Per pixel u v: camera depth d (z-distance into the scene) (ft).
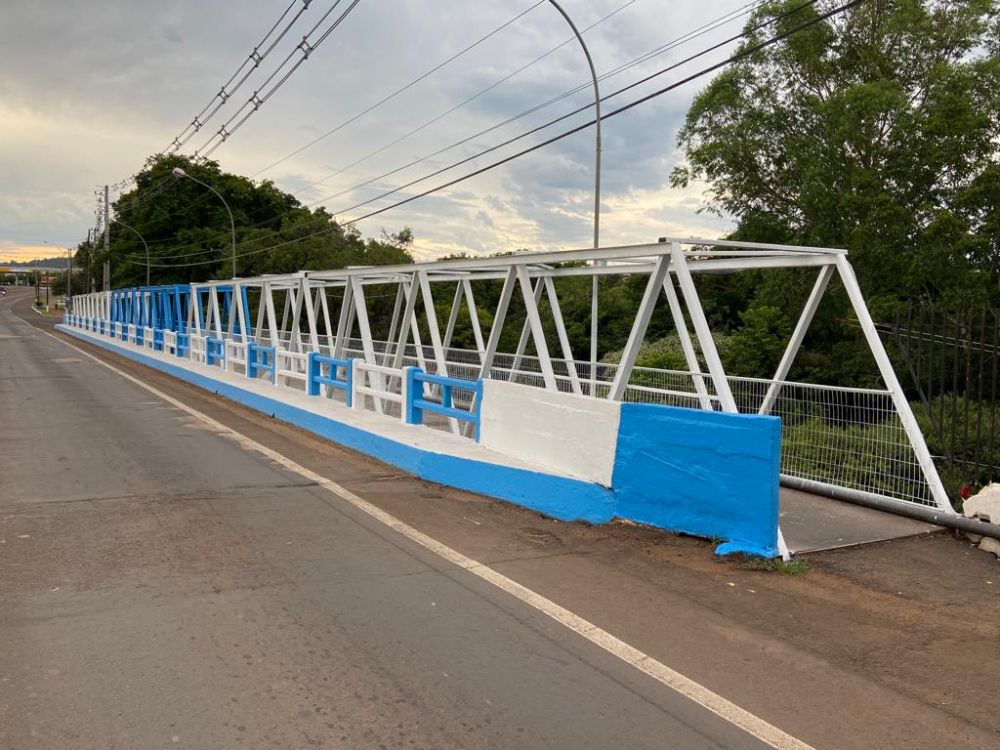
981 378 23.88
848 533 21.16
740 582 17.03
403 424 34.14
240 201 228.84
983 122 57.47
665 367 63.05
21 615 14.21
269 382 52.85
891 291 59.21
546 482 22.97
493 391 27.96
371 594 15.76
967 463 24.34
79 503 22.71
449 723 10.75
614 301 96.48
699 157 70.64
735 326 92.89
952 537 20.85
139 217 227.61
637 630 14.26
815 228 64.49
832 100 62.59
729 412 19.51
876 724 11.08
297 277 51.83
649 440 20.98
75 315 175.52
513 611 15.03
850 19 68.03
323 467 29.37
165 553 18.11
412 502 23.99
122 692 11.39
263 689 11.60
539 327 30.07
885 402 26.91
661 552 19.02
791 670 12.78
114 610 14.53
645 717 11.07
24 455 30.17
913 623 14.98
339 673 12.19
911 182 60.59
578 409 23.21
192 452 31.68
